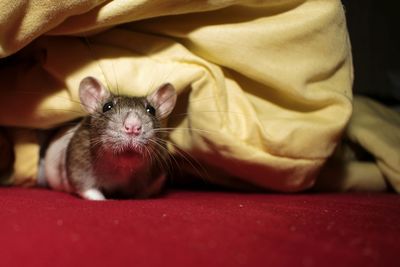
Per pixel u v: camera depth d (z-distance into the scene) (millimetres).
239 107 359
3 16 303
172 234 220
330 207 306
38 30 316
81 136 367
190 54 357
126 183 370
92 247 205
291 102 370
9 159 398
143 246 207
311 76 358
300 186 377
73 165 364
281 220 251
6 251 202
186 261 193
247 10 353
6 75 376
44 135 401
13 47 318
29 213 248
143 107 351
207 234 221
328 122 360
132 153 346
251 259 195
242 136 354
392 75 572
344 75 376
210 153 364
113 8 325
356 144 434
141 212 260
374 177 423
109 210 263
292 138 354
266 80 355
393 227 248
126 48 361
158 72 355
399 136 438
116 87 355
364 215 277
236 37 347
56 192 380
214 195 378
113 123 343
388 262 198
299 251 205
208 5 335
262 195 379
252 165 358
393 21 576
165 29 355
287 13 356
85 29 331
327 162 414
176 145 385
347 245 215
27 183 396
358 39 572
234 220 246
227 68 364
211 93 354
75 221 234
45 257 197
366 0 574
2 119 368
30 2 308
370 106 471
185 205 292
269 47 351
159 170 373
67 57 354
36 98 360
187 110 373
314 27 353
